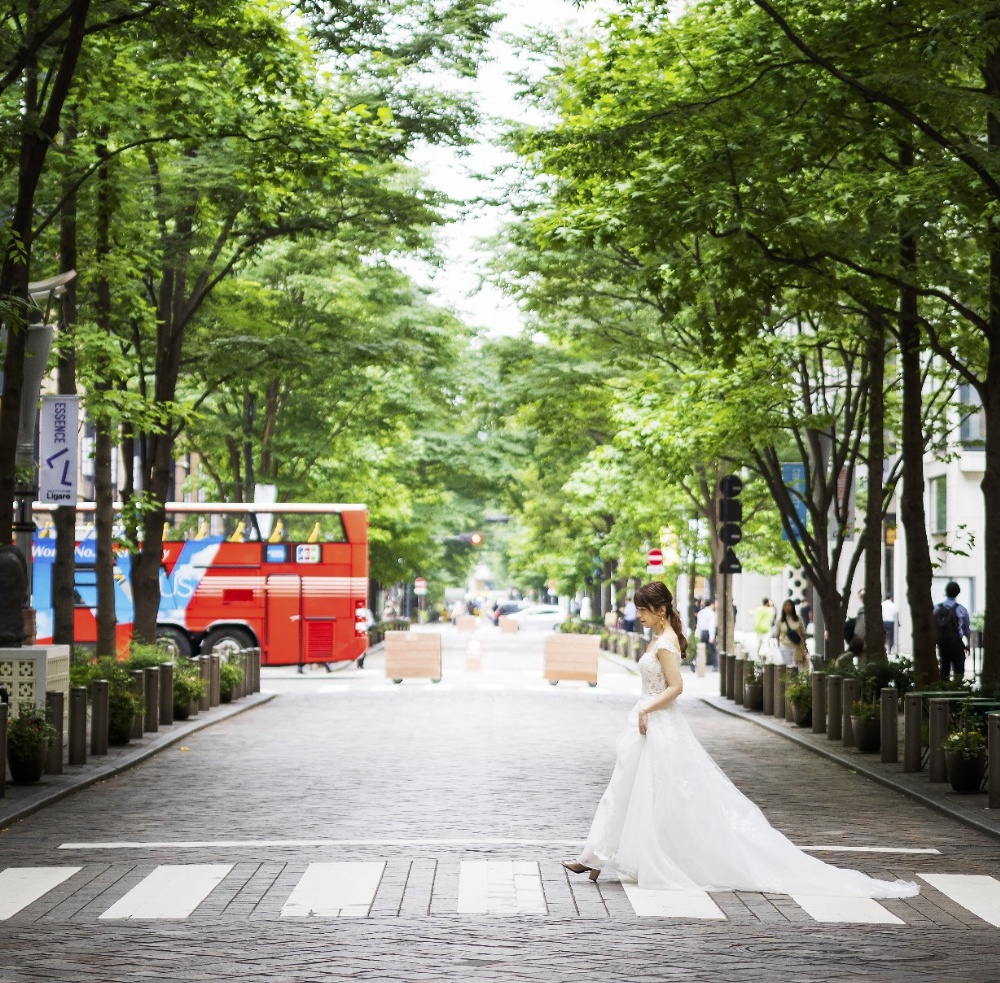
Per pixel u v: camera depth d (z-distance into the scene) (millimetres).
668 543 49812
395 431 49625
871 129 19203
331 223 30062
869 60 18422
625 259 31656
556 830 14383
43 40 18984
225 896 10938
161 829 14445
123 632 43938
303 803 16422
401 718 29156
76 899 10844
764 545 42719
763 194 19188
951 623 30703
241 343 31906
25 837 13961
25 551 23750
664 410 29531
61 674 21797
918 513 23125
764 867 11250
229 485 46875
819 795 17500
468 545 90312
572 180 23406
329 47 24781
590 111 21922
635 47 21859
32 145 19781
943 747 17469
